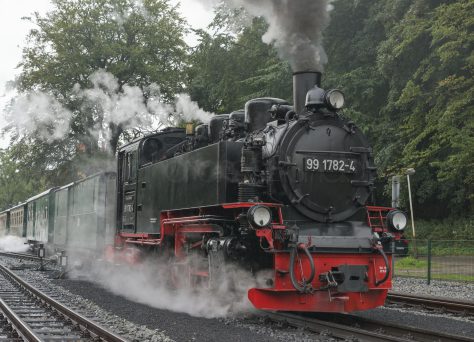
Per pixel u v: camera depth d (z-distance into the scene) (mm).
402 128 22141
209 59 29047
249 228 8375
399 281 15484
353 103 24203
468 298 12195
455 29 19250
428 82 22094
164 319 8789
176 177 10945
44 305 10469
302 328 7828
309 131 8859
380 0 23422
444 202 25266
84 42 32750
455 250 17828
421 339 7285
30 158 33656
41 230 27312
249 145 8961
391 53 21688
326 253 8188
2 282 15406
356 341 6988
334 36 25141
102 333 7289
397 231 8844
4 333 7965
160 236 11766
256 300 8008
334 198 8852
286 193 8586
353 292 8250
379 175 23281
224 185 9102
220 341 7062
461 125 20734
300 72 9406
